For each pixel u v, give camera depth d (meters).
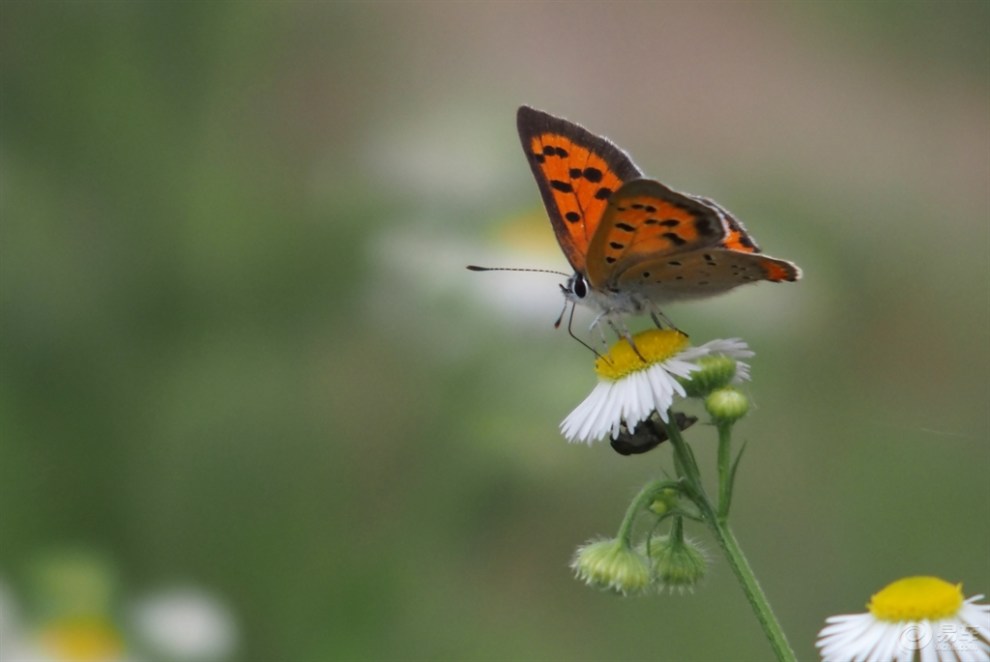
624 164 0.92
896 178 1.51
